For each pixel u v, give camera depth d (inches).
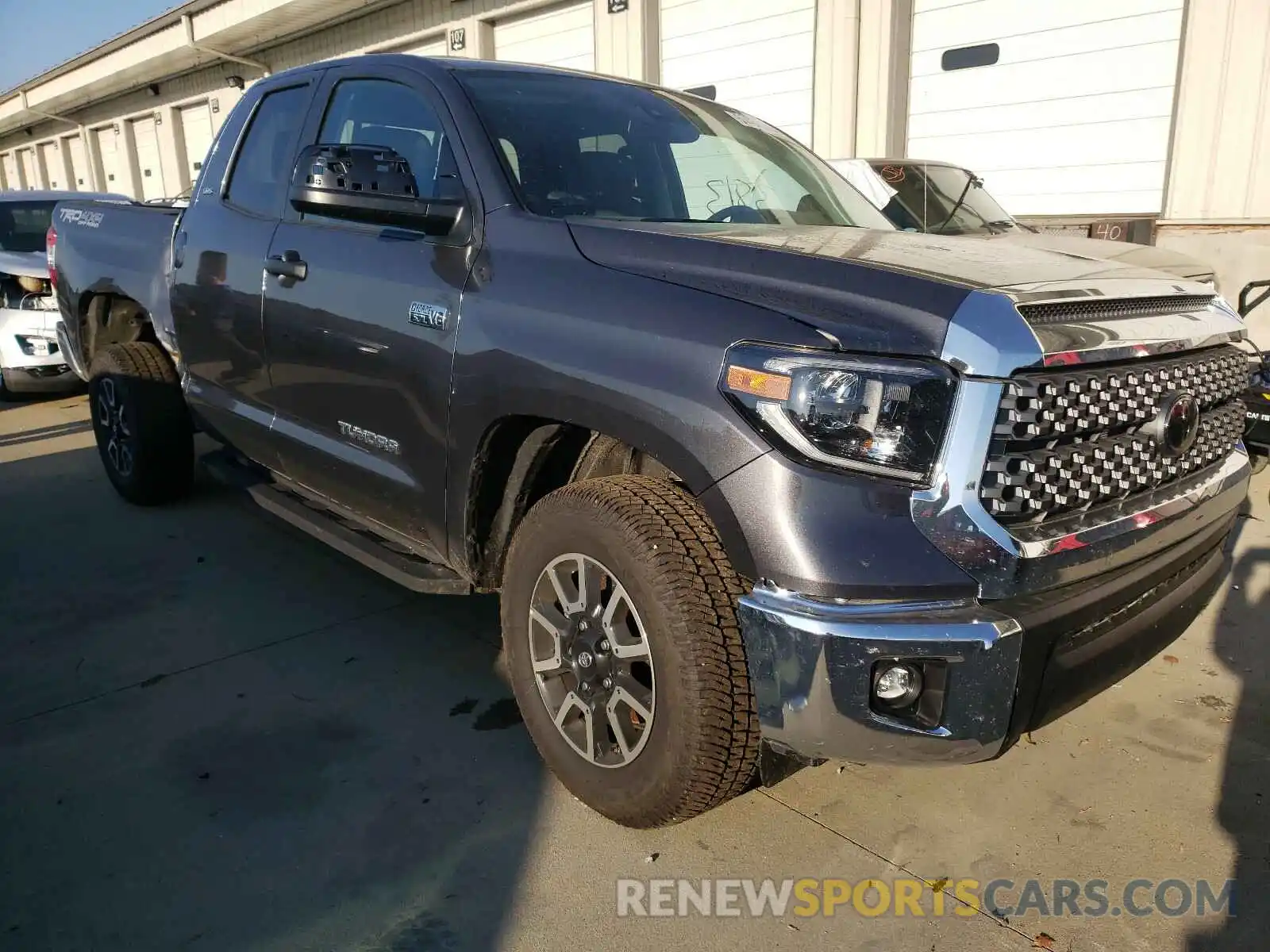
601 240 97.5
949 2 370.0
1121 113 336.2
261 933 83.0
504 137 113.0
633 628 91.4
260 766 107.7
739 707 83.6
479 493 108.0
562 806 101.0
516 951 81.6
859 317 78.4
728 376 80.4
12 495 209.5
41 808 99.6
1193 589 96.9
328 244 127.6
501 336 99.2
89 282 194.9
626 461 103.0
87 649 136.2
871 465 76.1
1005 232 295.1
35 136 1231.5
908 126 392.2
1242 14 300.5
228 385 155.7
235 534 183.6
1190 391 91.0
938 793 105.3
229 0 676.1
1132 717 120.4
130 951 80.7
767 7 417.7
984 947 82.8
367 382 119.8
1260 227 308.2
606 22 474.3
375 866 91.5
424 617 147.4
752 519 78.7
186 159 898.7
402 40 589.9
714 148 133.4
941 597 76.0
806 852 95.0
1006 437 75.1
